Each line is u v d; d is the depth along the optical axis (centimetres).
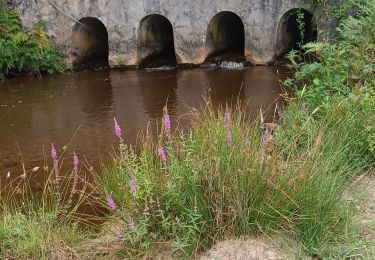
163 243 327
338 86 520
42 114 790
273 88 835
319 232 318
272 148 373
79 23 1066
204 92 848
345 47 609
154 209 332
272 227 327
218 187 324
